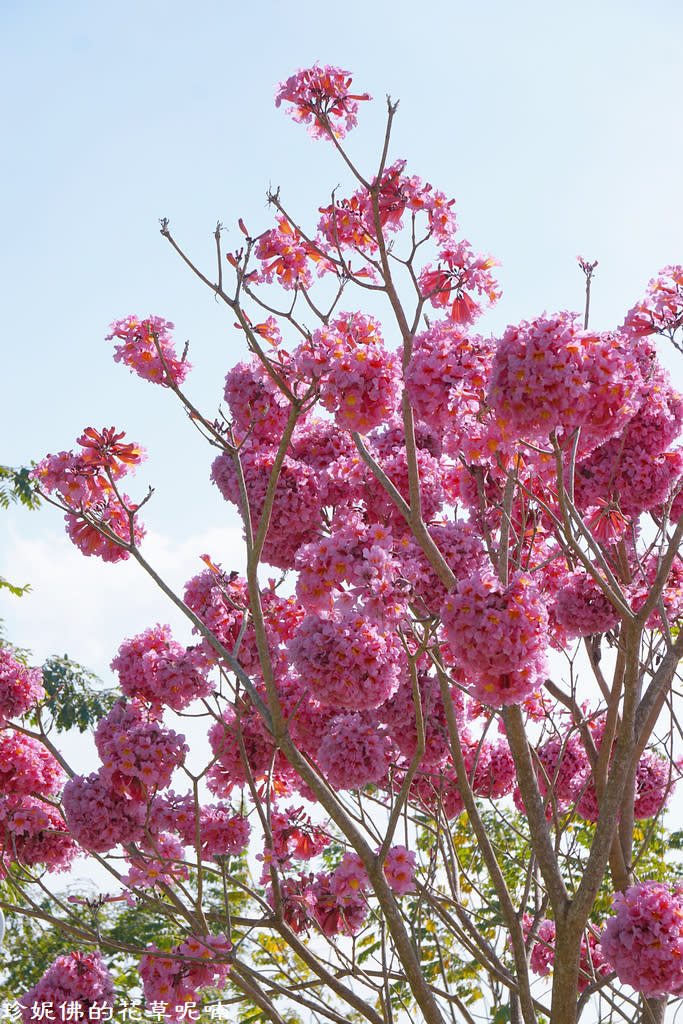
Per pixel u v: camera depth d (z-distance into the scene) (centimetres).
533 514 565
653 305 486
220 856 574
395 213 502
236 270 454
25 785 589
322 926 565
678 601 579
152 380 493
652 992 479
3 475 1170
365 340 448
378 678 445
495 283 497
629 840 607
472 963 787
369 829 545
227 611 559
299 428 585
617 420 395
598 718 686
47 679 1237
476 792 647
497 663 393
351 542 445
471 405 459
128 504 558
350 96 482
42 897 1120
